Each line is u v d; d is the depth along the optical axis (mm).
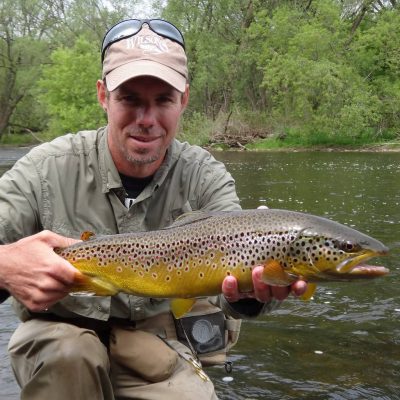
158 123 870
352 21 10852
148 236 801
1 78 11734
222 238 770
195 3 10242
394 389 1107
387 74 9852
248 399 1071
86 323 896
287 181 4418
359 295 1684
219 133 9461
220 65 10266
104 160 912
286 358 1258
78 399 783
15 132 12891
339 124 8773
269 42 10133
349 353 1277
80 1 11859
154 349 874
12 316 1560
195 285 783
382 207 3082
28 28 12047
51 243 788
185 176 962
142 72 833
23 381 868
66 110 10492
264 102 10664
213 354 974
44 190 898
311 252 735
